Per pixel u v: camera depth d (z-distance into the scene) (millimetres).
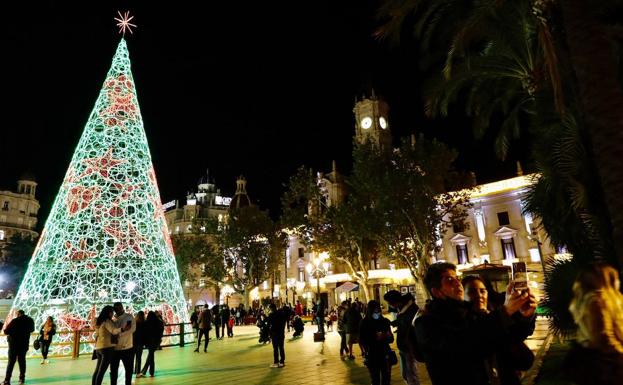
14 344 11047
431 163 28703
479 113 18219
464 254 46219
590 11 6547
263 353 16516
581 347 2670
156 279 20188
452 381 2547
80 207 19031
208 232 45188
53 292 18953
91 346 18406
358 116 60469
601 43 6398
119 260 19281
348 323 13664
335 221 31297
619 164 5906
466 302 3158
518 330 3105
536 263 40500
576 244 9633
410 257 30844
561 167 8875
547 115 11258
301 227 34719
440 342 2598
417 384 6234
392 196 28203
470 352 2428
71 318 18344
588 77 6344
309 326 34250
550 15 9492
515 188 43906
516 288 2617
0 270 57688
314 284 55062
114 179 19734
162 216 21469
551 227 10383
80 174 19531
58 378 12078
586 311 2693
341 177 58781
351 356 13594
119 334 9398
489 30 14305
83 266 18844
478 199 45906
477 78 16625
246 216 43500
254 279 43875
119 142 20438
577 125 8727
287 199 34469
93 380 8898
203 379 11047
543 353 11305
